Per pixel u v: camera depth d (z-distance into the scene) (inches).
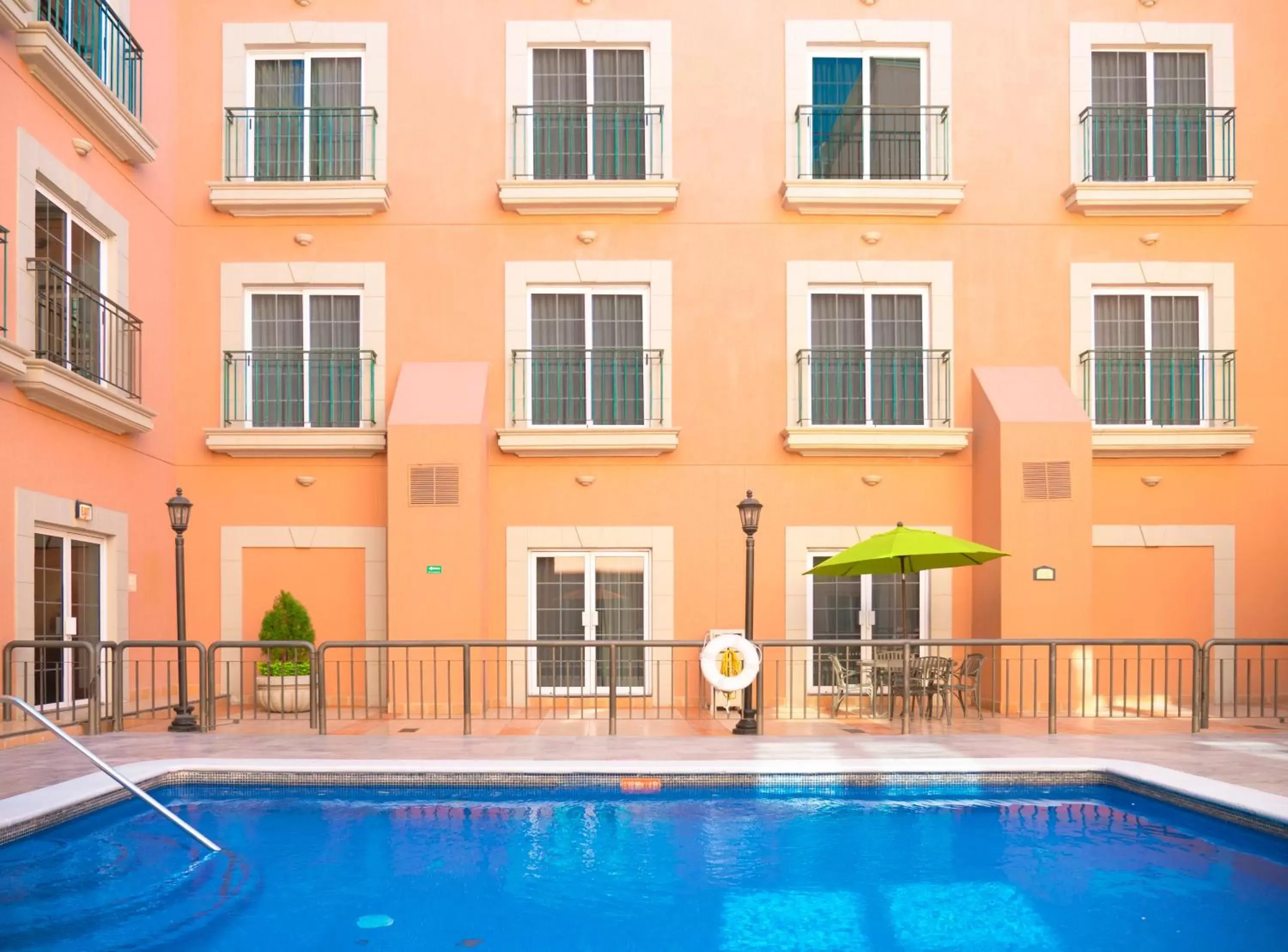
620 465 504.1
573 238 510.0
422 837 269.0
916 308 514.9
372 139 509.7
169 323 500.4
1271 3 516.4
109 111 424.8
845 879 236.2
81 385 397.4
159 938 198.8
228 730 403.5
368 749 352.2
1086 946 195.8
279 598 485.4
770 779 309.0
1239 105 514.6
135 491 463.5
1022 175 512.7
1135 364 511.2
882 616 504.4
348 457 503.8
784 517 503.5
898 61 518.6
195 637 499.8
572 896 224.8
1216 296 511.2
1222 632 503.2
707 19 513.7
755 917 212.1
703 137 512.1
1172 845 262.8
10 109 373.1
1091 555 474.0
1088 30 514.3
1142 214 510.0
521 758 328.5
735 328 508.1
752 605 402.3
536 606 502.9
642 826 278.2
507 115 511.5
